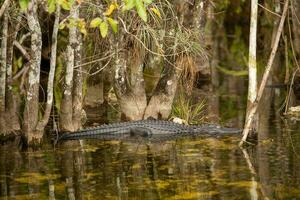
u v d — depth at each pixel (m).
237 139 14.52
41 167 12.44
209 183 11.19
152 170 12.12
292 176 11.48
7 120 14.96
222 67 26.84
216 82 23.28
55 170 12.21
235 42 34.50
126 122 15.51
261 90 13.58
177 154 13.30
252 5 13.39
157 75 19.92
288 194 10.50
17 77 21.34
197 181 11.34
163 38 15.41
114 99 19.34
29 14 13.41
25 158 13.12
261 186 10.94
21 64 21.08
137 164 12.58
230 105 18.72
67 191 10.89
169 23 15.36
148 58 16.75
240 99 19.72
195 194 10.60
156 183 11.29
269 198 10.31
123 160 12.90
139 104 16.30
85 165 12.54
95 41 16.72
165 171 12.04
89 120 16.92
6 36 14.75
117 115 17.52
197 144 14.18
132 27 14.98
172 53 15.67
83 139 14.87
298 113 17.38
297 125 15.78
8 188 11.10
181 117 16.69
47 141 14.66
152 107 16.34
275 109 18.05
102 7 14.30
